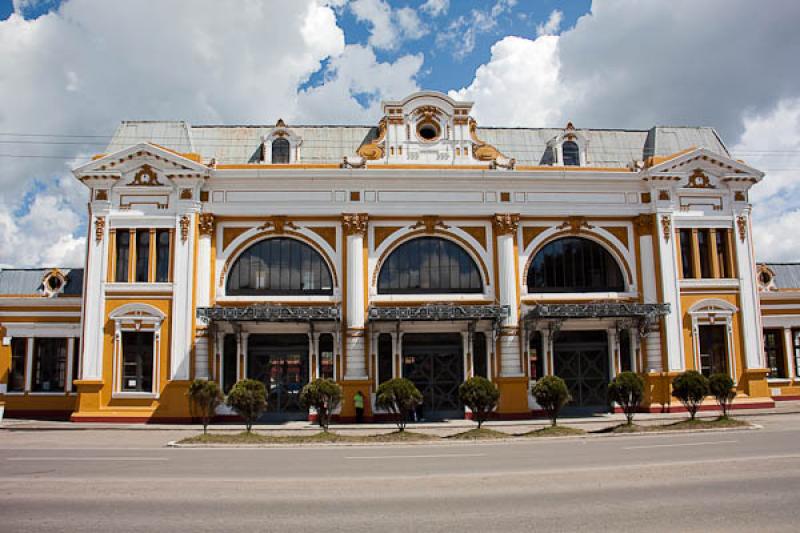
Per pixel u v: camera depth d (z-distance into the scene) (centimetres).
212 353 2998
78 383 2923
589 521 952
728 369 3231
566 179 3219
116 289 2995
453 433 2512
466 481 1285
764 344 3725
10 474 1419
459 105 3291
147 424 2877
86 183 3067
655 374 3141
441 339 3169
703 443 1906
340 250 3133
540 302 3169
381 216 3152
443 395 3127
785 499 1084
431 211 3161
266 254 3159
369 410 3002
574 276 3259
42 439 2322
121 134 3338
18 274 3650
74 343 3409
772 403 3231
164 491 1198
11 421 3070
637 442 2000
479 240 3209
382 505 1068
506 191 3203
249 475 1388
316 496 1145
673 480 1262
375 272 3136
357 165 3177
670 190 3278
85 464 1589
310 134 3434
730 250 3322
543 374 3159
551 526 926
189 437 2247
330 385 2306
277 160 3275
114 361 2955
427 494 1156
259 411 2269
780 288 3906
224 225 3127
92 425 2809
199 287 3039
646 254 3244
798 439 1980
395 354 3098
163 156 3031
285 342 3120
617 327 3212
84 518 989
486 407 2359
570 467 1459
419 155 3241
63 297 3428
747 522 938
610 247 3259
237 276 3134
